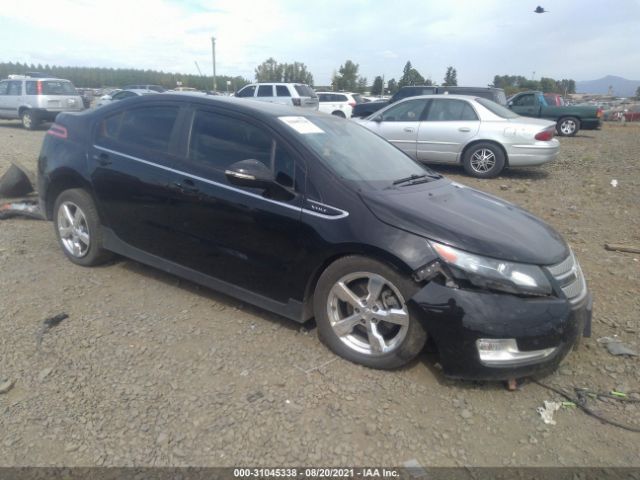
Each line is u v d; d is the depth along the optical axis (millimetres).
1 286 3998
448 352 2793
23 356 3080
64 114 4695
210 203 3521
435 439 2557
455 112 10062
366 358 3080
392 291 2969
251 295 3508
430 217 2986
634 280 4738
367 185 3254
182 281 4254
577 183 9609
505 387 3006
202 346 3275
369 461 2391
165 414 2625
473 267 2754
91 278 4238
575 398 2947
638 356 3375
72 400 2707
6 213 5766
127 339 3318
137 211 3953
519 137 9531
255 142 3502
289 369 3066
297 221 3170
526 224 3328
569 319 2846
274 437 2502
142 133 4035
